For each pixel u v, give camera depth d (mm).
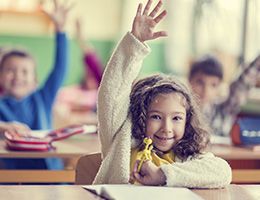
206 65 3055
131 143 1504
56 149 2385
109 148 1503
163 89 1476
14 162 2484
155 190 1312
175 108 1464
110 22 4582
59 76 2986
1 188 1338
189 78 3104
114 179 1464
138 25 1515
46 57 4441
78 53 4488
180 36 4504
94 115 4152
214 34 4426
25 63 3150
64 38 2980
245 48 4316
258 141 2607
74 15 4516
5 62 3137
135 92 1506
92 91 4324
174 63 4512
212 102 3025
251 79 3029
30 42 4414
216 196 1320
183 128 1480
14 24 4355
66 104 4254
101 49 4574
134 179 1450
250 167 2504
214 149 2506
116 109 1495
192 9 4473
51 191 1313
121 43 1521
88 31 4555
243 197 1314
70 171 2367
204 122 1521
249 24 4309
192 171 1399
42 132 2631
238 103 2955
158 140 1474
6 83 3127
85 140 2654
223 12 4410
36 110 2955
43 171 2352
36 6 4312
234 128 2631
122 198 1227
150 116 1472
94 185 1370
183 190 1331
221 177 1407
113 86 1501
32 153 2281
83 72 4449
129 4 4508
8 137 2365
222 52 4391
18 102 2951
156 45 4539
